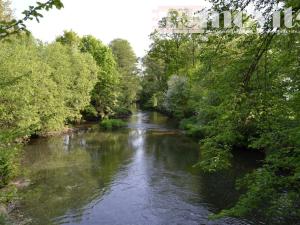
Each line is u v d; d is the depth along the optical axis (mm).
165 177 19297
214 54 7223
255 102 6898
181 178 19078
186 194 16453
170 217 13789
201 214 14023
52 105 31406
